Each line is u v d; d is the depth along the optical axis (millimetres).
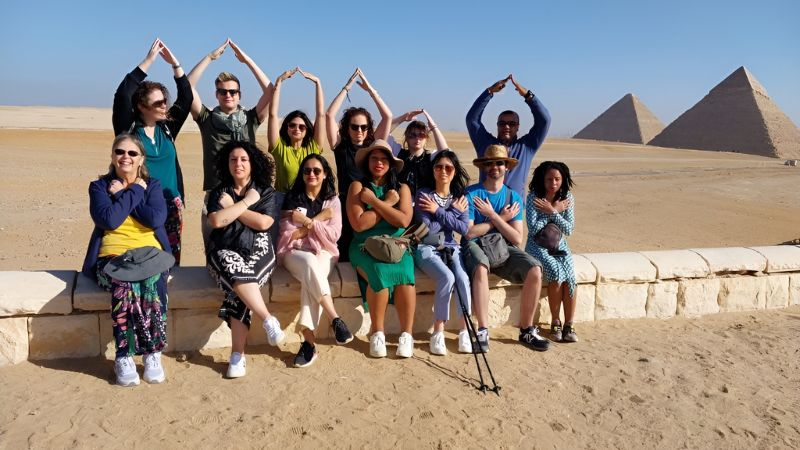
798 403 5176
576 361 5848
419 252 6020
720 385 5445
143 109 5801
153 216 5230
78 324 5289
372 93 7582
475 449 4234
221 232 5391
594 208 22375
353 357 5621
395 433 4375
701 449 4418
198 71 6719
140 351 4977
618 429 4629
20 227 13211
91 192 5184
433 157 6438
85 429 4219
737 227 19656
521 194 7578
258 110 7027
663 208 23406
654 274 7105
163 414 4465
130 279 4855
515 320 6719
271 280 5711
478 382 5262
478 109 7773
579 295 6902
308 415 4555
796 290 7887
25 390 4727
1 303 5020
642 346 6320
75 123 69000
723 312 7562
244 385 4977
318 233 5832
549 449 4305
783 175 46531
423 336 6273
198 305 5566
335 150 6965
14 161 26953
